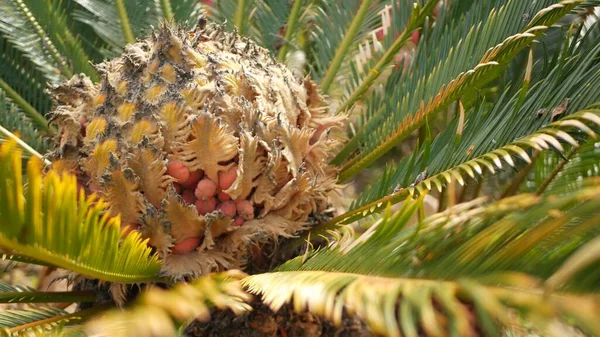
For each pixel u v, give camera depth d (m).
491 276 0.73
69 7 1.57
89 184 1.13
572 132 1.06
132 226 1.10
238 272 1.01
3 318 1.08
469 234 0.82
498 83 1.44
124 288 1.10
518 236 0.79
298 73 1.53
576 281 0.73
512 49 1.19
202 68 1.15
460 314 0.71
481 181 1.38
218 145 1.09
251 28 1.56
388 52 1.41
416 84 1.37
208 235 1.10
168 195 1.07
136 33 1.52
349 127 1.54
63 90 1.20
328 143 1.24
